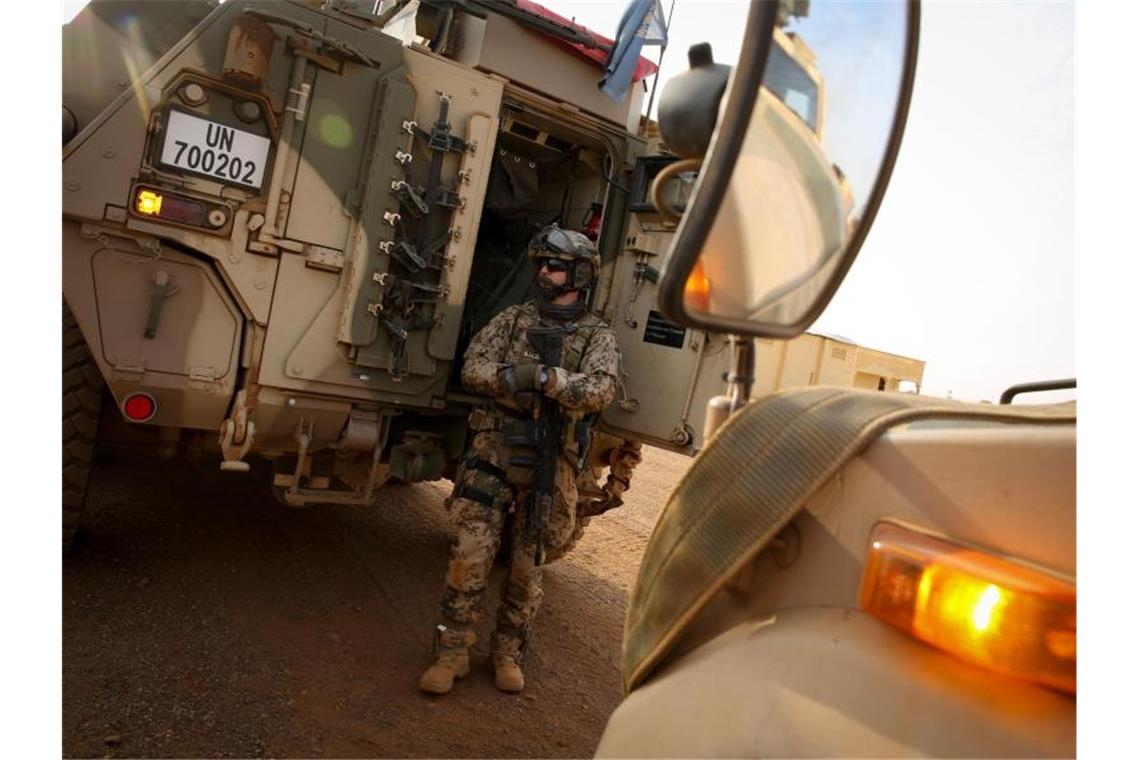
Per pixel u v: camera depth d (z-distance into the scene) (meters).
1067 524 0.90
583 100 4.41
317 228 3.57
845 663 1.01
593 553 5.62
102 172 3.20
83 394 3.48
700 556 1.27
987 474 0.98
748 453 1.24
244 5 3.35
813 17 1.08
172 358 3.43
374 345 3.73
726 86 1.14
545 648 3.97
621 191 4.53
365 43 3.60
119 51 3.48
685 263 1.04
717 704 1.11
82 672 2.83
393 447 4.07
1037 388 1.93
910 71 1.26
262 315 3.52
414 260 3.71
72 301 3.25
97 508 4.46
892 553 0.99
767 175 1.11
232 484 5.44
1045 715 0.87
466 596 3.28
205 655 3.14
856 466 1.12
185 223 3.34
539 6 4.30
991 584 0.88
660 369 4.13
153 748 2.49
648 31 4.36
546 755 2.97
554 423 3.38
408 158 3.67
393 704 3.09
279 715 2.84
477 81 3.89
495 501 3.33
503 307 4.62
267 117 3.45
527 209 5.32
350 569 4.39
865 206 1.26
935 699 0.92
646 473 8.85
